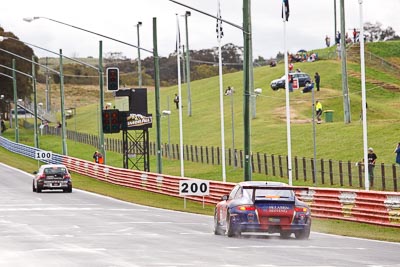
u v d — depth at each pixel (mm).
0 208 83188
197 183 84188
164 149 171625
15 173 155625
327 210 72938
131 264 36562
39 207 85062
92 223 64812
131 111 144125
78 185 127375
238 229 51875
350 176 98500
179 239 51000
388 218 64438
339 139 142625
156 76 110500
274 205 51875
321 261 38281
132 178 122812
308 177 113625
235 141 170250
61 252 42500
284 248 45500
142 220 68875
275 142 157250
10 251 43188
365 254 42281
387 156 120938
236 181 121250
